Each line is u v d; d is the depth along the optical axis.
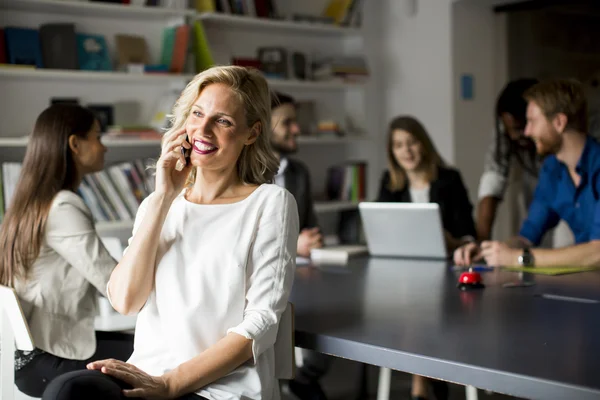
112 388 1.67
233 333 1.87
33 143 2.46
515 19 5.62
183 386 1.78
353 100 5.79
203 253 1.96
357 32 5.68
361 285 2.69
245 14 5.00
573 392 1.45
